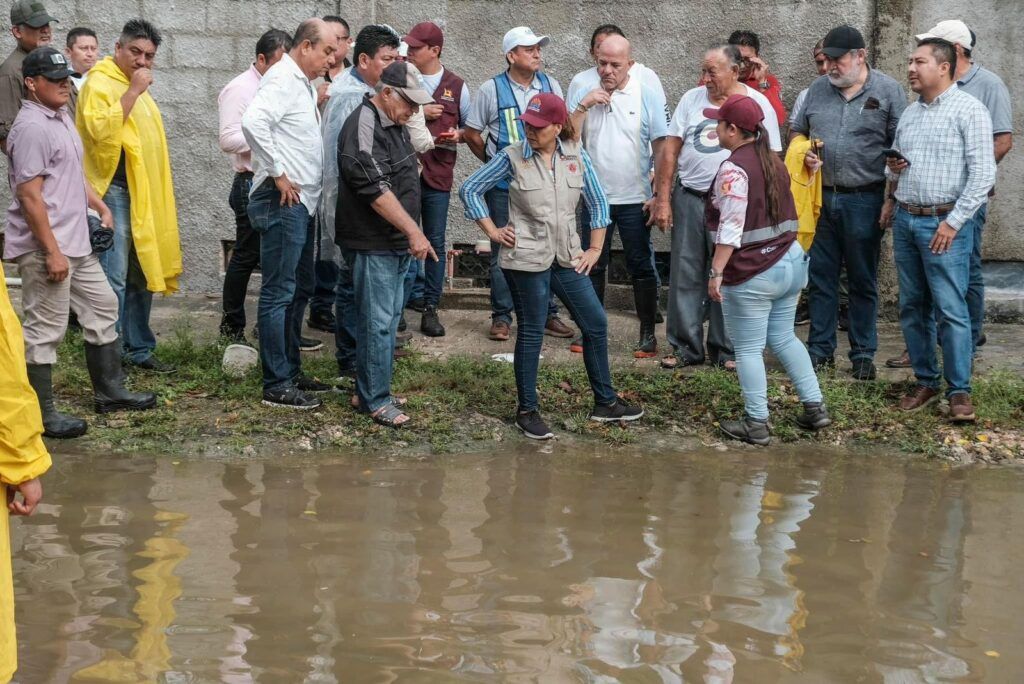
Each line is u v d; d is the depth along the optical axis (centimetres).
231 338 767
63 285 603
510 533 514
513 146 625
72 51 757
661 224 737
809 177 688
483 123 779
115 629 413
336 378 712
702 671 394
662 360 744
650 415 674
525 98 771
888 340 823
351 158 604
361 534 508
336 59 650
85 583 450
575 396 696
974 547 510
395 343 711
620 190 753
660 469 606
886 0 838
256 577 460
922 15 839
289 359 681
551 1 863
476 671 389
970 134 631
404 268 642
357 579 461
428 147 713
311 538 502
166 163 709
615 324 849
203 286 909
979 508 558
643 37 865
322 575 464
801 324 859
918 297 671
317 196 652
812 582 469
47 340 605
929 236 650
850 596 457
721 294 634
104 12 879
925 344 677
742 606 445
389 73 609
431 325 803
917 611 445
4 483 311
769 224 618
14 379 305
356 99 672
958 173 638
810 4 845
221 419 642
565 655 402
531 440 644
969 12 837
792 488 581
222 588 449
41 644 400
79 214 611
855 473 605
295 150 635
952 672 397
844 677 391
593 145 755
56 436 615
